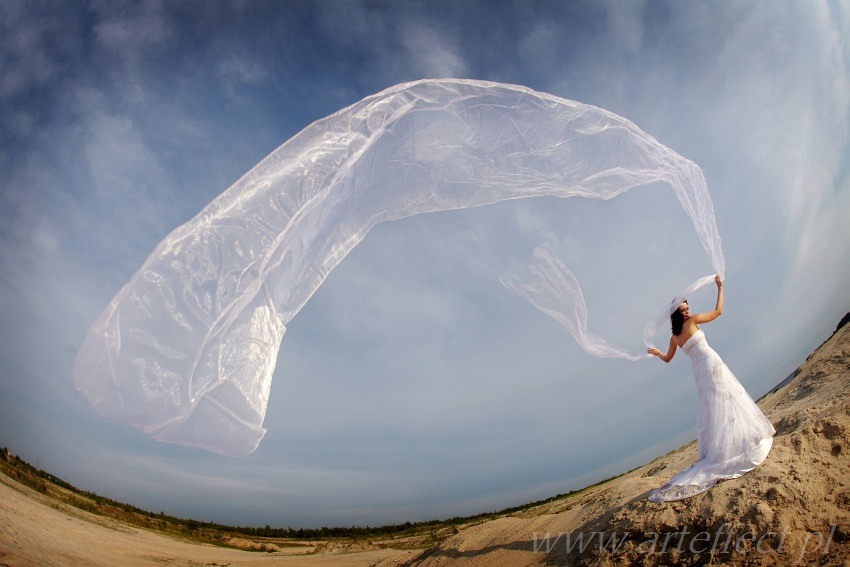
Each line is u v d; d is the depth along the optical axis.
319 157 4.55
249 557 16.44
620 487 6.99
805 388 7.41
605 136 5.94
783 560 4.34
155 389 3.87
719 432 5.52
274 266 4.45
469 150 5.58
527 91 5.68
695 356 5.76
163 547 15.71
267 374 4.25
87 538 12.50
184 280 4.05
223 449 3.94
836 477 4.83
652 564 5.00
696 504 5.23
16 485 16.02
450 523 25.23
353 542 20.53
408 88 5.22
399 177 5.36
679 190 6.17
